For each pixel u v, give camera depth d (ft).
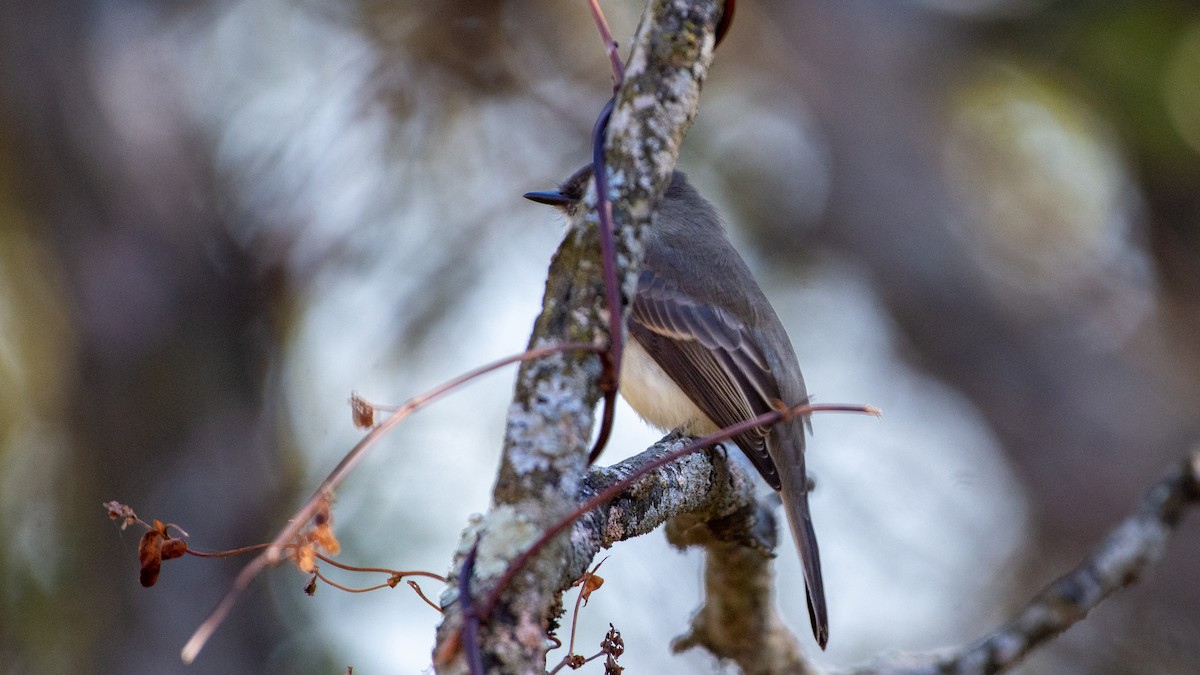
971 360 42.32
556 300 12.10
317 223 39.93
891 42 42.93
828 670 21.79
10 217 37.73
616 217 12.21
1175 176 44.19
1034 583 40.29
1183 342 44.06
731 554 20.53
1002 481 42.34
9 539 35.35
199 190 38.65
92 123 37.09
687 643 22.24
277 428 38.34
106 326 36.65
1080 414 41.98
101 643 34.99
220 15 40.45
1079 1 42.70
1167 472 20.07
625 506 16.33
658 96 12.53
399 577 12.62
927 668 20.40
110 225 37.09
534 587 11.08
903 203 42.29
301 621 34.91
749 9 42.39
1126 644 36.68
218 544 36.27
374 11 40.83
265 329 39.01
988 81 44.42
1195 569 37.01
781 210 43.62
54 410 37.14
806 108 43.06
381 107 40.40
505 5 40.75
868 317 42.96
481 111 41.34
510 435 11.64
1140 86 42.42
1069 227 45.16
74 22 37.45
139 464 36.40
